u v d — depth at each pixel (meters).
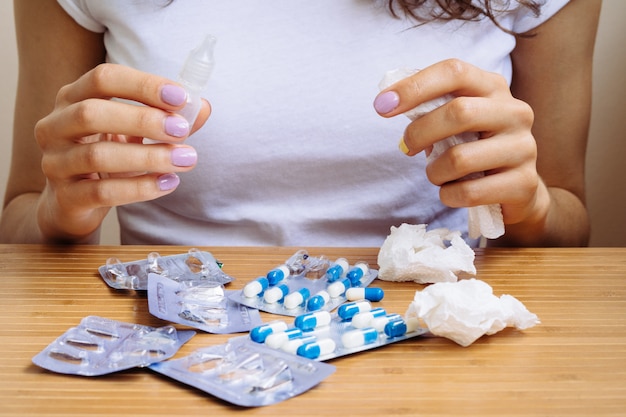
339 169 1.00
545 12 1.06
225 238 1.02
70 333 0.58
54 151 0.77
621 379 0.53
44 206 0.87
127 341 0.57
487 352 0.57
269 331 0.59
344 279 0.73
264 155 0.99
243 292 0.69
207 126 0.98
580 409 0.48
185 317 0.62
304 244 1.02
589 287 0.73
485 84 0.76
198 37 0.99
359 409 0.48
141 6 1.00
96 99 0.71
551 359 0.56
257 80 0.99
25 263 0.78
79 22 1.05
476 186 0.76
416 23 1.01
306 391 0.50
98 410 0.48
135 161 0.71
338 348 0.57
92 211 0.84
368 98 0.99
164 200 1.02
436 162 0.76
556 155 1.12
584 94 1.10
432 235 0.77
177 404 0.49
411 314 0.61
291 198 1.02
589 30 1.08
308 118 0.99
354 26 1.00
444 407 0.48
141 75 0.70
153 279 0.67
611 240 1.55
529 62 1.11
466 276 0.75
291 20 1.00
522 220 0.84
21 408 0.48
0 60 1.53
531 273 0.77
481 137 0.78
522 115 0.76
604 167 1.52
